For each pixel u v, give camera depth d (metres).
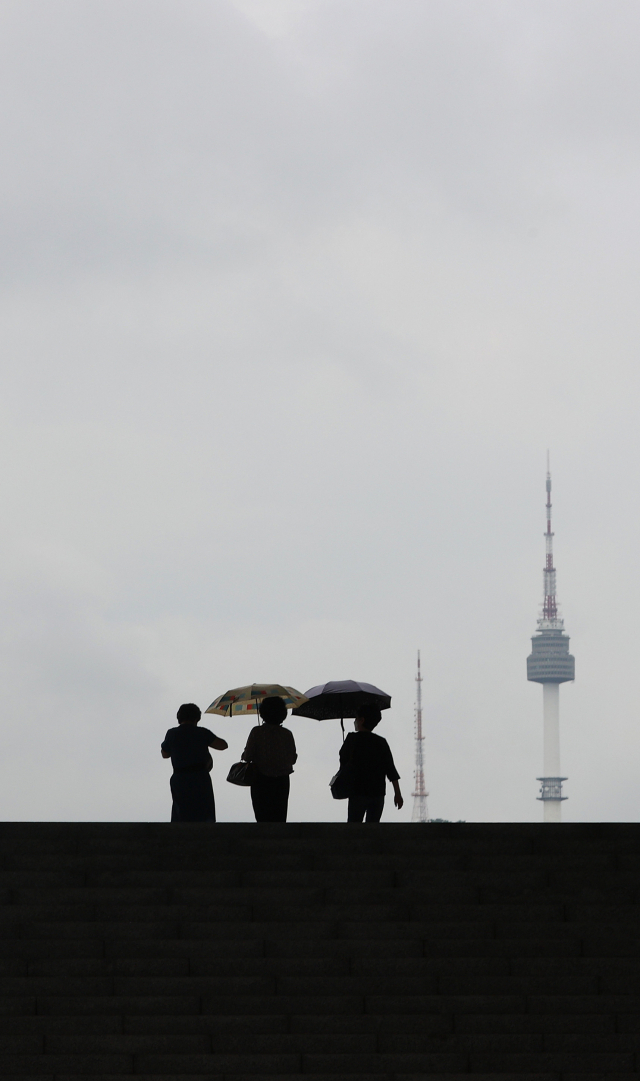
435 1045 14.80
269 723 21.47
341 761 21.55
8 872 17.53
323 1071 14.43
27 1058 14.33
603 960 16.06
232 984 15.67
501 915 17.03
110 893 17.12
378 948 16.34
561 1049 14.82
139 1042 14.64
